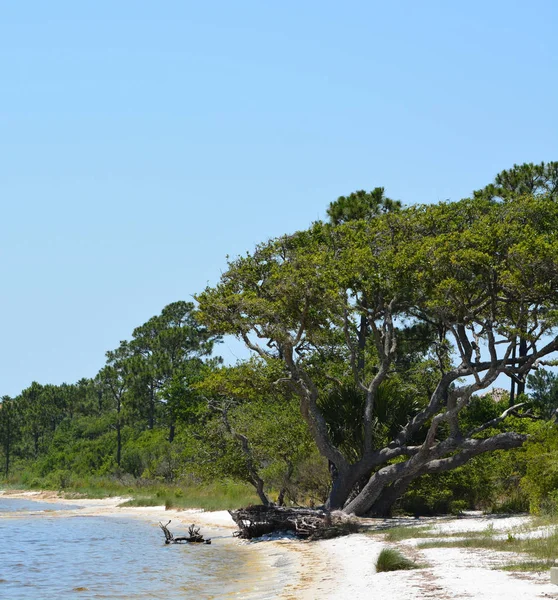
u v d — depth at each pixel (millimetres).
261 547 28828
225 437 38844
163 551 29250
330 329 35812
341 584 17500
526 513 30641
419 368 39125
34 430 116688
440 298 30328
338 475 33594
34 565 26109
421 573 17234
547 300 31172
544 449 28406
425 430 35125
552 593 13508
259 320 32906
